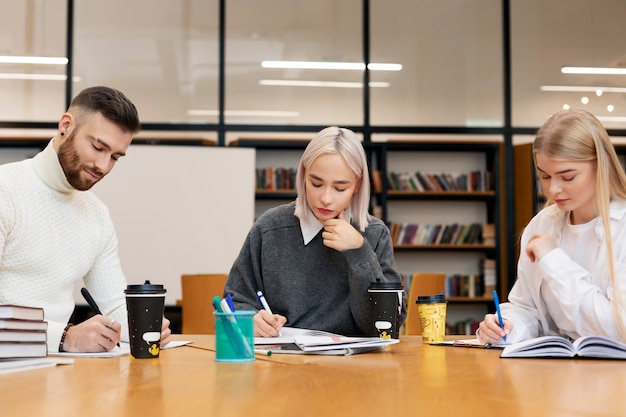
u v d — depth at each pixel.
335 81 7.37
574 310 1.65
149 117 7.21
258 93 7.32
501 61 7.45
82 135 1.91
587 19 7.47
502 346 1.69
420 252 7.47
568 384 1.04
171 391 0.99
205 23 7.32
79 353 1.58
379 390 0.98
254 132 7.27
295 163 7.41
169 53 7.27
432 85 7.42
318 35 7.39
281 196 7.21
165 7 7.30
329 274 2.07
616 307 1.59
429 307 1.86
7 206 1.86
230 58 7.32
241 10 7.36
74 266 1.99
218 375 1.16
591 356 1.44
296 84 7.35
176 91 7.25
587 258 1.79
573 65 7.44
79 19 7.23
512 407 0.85
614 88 7.42
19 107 7.12
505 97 7.39
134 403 0.89
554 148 1.69
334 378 1.12
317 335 1.80
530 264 1.91
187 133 7.22
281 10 7.38
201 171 6.67
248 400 0.90
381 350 1.64
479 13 7.46
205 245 6.61
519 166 7.26
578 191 1.70
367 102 7.34
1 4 7.18
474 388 1.00
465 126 7.39
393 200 7.50
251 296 2.15
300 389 1.00
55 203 1.96
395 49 7.42
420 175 7.34
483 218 7.56
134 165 6.62
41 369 1.27
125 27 7.26
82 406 0.87
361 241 1.88
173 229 6.60
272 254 2.10
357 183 2.03
